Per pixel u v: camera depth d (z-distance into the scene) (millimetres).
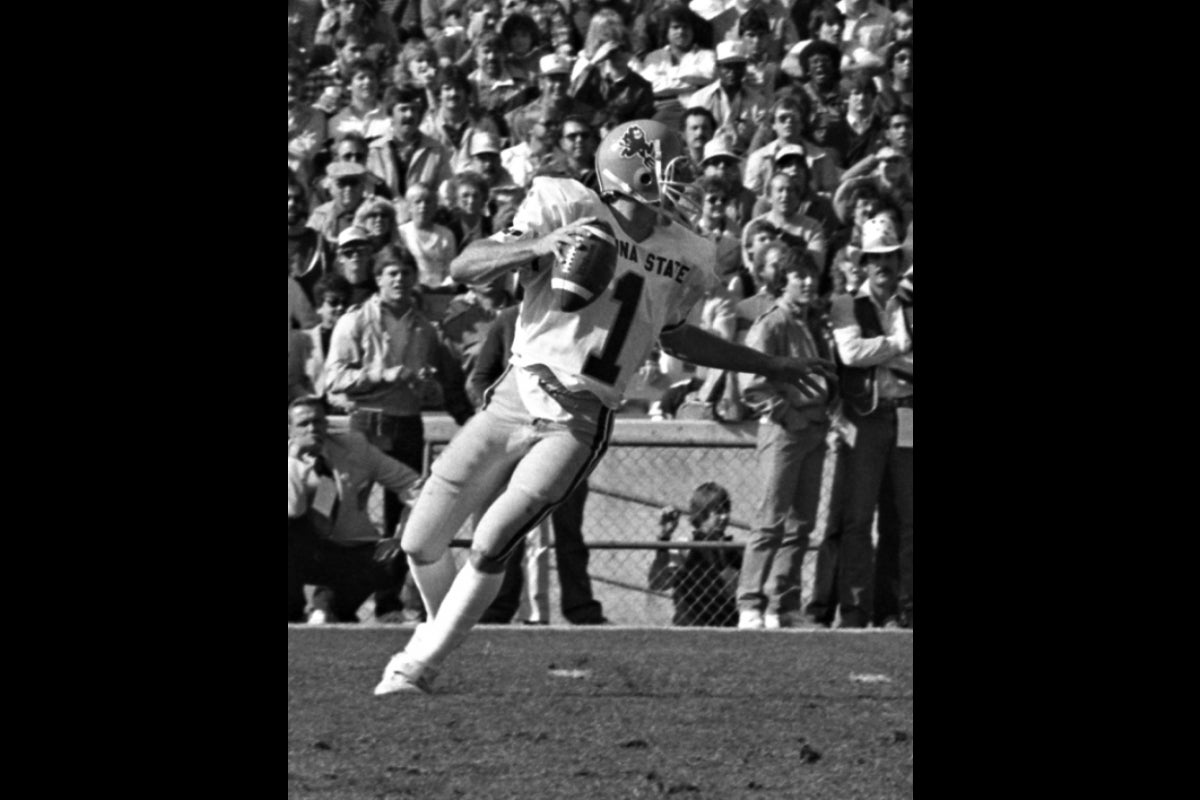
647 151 17812
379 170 30453
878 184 28453
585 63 32094
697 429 26703
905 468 25625
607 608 26766
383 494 25812
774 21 32188
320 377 27047
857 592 25562
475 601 17891
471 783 14031
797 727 16562
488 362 25719
